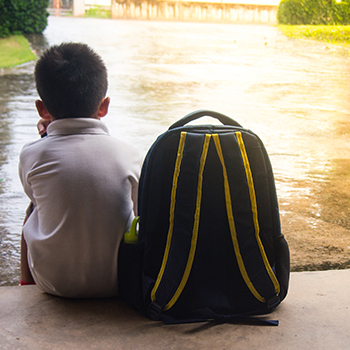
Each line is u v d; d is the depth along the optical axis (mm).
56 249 1604
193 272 1590
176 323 1599
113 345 1475
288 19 21609
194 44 14523
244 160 1536
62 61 1581
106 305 1736
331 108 7129
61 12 23891
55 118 1667
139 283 1633
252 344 1489
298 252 2693
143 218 1585
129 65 10570
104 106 1733
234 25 21297
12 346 1464
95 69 1621
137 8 22703
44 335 1527
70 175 1568
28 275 1915
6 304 1726
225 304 1600
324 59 12398
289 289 1933
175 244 1542
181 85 8648
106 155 1623
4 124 5770
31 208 1833
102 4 24141
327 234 2955
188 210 1522
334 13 20859
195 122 6012
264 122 6156
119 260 1650
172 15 23156
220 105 7113
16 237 2910
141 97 7523
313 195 3674
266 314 1687
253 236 1568
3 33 13930
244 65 11211
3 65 10484
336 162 4551
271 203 1631
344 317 1687
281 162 4512
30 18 14391
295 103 7438
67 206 1562
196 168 1510
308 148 5020
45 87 1601
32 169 1615
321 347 1484
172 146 1532
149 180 1553
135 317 1655
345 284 1986
